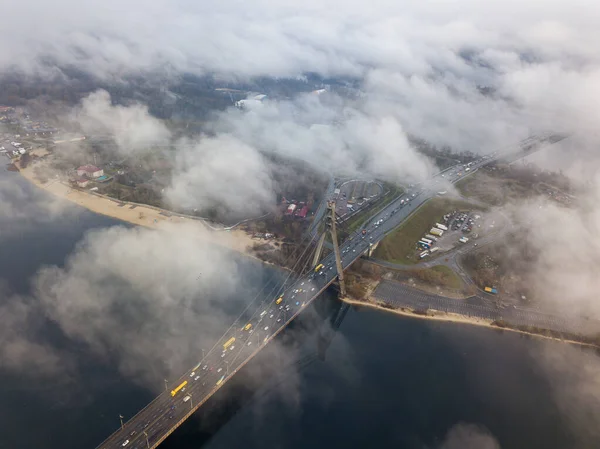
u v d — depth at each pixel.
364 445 182.25
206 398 182.88
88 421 182.25
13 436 176.62
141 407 187.88
